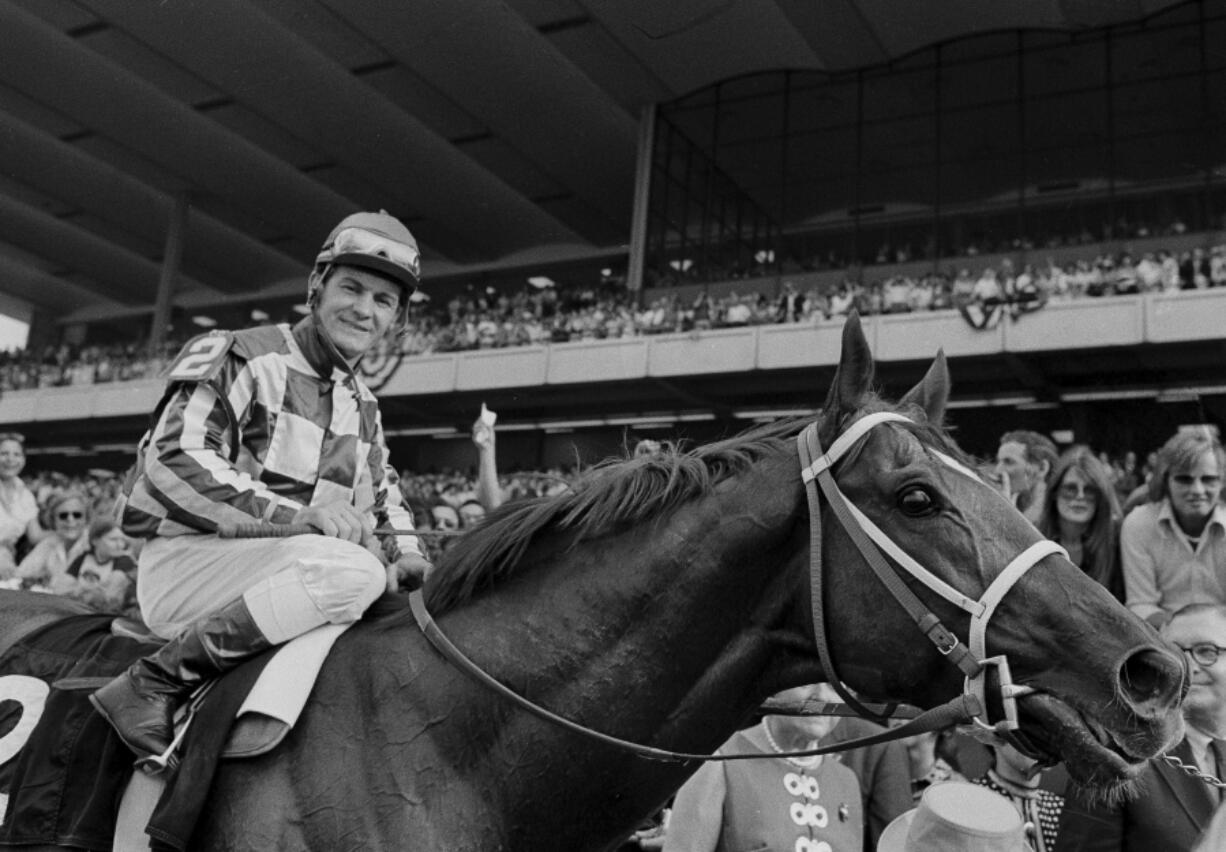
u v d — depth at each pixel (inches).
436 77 741.9
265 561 71.3
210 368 75.2
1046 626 56.7
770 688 66.4
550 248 978.7
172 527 75.8
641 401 707.4
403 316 85.0
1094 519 136.2
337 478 80.9
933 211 767.7
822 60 734.5
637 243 775.1
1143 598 133.4
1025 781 100.7
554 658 65.7
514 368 703.1
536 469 782.5
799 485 65.1
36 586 222.1
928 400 68.9
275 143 841.5
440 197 904.9
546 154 834.8
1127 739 53.9
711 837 93.3
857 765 113.3
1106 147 716.7
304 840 61.8
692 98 782.5
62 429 893.2
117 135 844.6
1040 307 551.5
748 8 671.1
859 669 61.6
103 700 68.1
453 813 62.7
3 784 73.4
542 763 64.0
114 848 67.0
